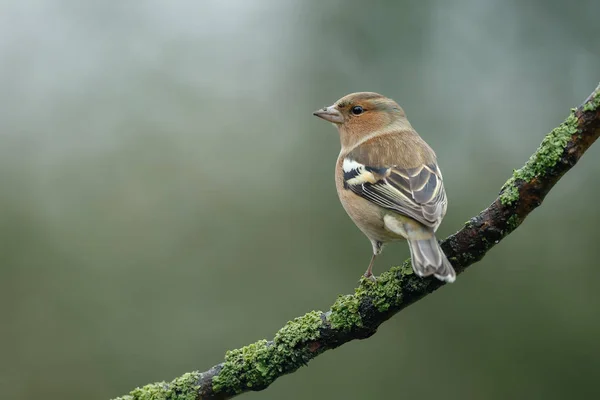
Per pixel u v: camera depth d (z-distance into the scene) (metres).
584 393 12.83
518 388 12.98
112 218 14.44
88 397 13.29
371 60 14.70
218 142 15.04
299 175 14.81
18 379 13.34
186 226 14.44
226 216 14.52
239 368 6.35
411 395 13.04
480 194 14.09
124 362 13.50
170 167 14.88
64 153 14.84
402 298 6.21
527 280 13.38
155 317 13.82
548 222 13.65
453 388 13.03
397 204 7.18
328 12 14.99
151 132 15.03
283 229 14.42
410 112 14.42
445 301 13.36
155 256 14.19
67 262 14.02
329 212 14.50
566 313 13.16
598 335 13.01
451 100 14.45
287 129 15.09
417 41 14.57
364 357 13.14
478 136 14.34
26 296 13.76
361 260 14.12
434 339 13.23
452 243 6.25
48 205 14.48
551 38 14.34
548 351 13.06
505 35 14.45
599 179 13.75
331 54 14.95
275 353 6.35
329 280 14.05
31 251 14.03
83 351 13.48
